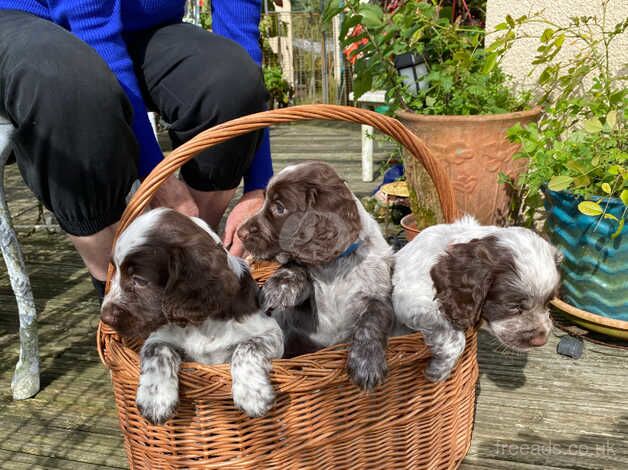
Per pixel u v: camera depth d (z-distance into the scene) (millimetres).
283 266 566
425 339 499
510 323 509
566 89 857
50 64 532
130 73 633
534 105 998
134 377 476
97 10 601
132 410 496
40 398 700
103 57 614
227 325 504
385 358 477
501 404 660
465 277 503
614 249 710
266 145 782
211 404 462
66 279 1029
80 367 760
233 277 490
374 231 578
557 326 810
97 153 553
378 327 496
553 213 782
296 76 3096
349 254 555
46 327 863
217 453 477
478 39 1035
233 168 697
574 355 736
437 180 585
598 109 806
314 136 2182
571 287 769
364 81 983
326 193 538
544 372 715
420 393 515
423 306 516
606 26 901
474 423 633
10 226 661
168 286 464
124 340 528
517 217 1013
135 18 702
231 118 668
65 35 565
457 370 538
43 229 1264
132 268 473
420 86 1048
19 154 586
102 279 662
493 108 929
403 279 550
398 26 955
